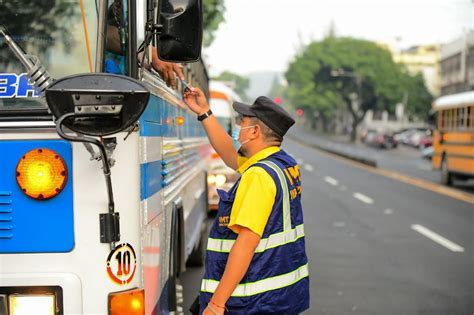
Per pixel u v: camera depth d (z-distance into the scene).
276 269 2.95
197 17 2.98
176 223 4.40
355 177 25.44
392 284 7.77
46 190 2.67
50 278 2.71
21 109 2.74
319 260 9.17
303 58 79.38
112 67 2.93
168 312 3.93
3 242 2.71
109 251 2.72
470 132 18.89
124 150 2.75
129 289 2.77
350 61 74.81
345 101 81.94
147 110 3.14
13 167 2.70
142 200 2.90
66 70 2.87
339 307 6.75
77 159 2.70
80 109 2.43
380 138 58.59
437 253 9.78
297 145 67.00
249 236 2.86
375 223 12.86
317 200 17.02
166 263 3.84
